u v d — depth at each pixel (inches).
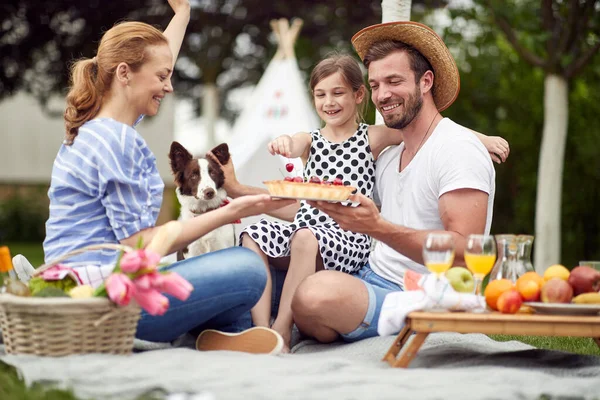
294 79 335.3
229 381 114.0
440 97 174.4
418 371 123.9
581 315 127.8
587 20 318.3
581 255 386.3
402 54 163.3
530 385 116.8
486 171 156.3
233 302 145.3
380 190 180.5
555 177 334.3
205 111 643.5
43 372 115.8
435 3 503.2
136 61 144.7
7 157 958.4
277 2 567.8
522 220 409.7
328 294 148.8
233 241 204.2
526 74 425.1
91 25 520.7
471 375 119.6
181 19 186.1
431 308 129.4
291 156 183.3
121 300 122.0
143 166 143.8
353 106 187.2
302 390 110.4
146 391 111.6
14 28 521.3
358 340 155.1
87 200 140.0
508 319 123.3
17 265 154.9
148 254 124.6
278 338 142.2
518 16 334.0
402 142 184.5
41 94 573.3
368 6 571.8
